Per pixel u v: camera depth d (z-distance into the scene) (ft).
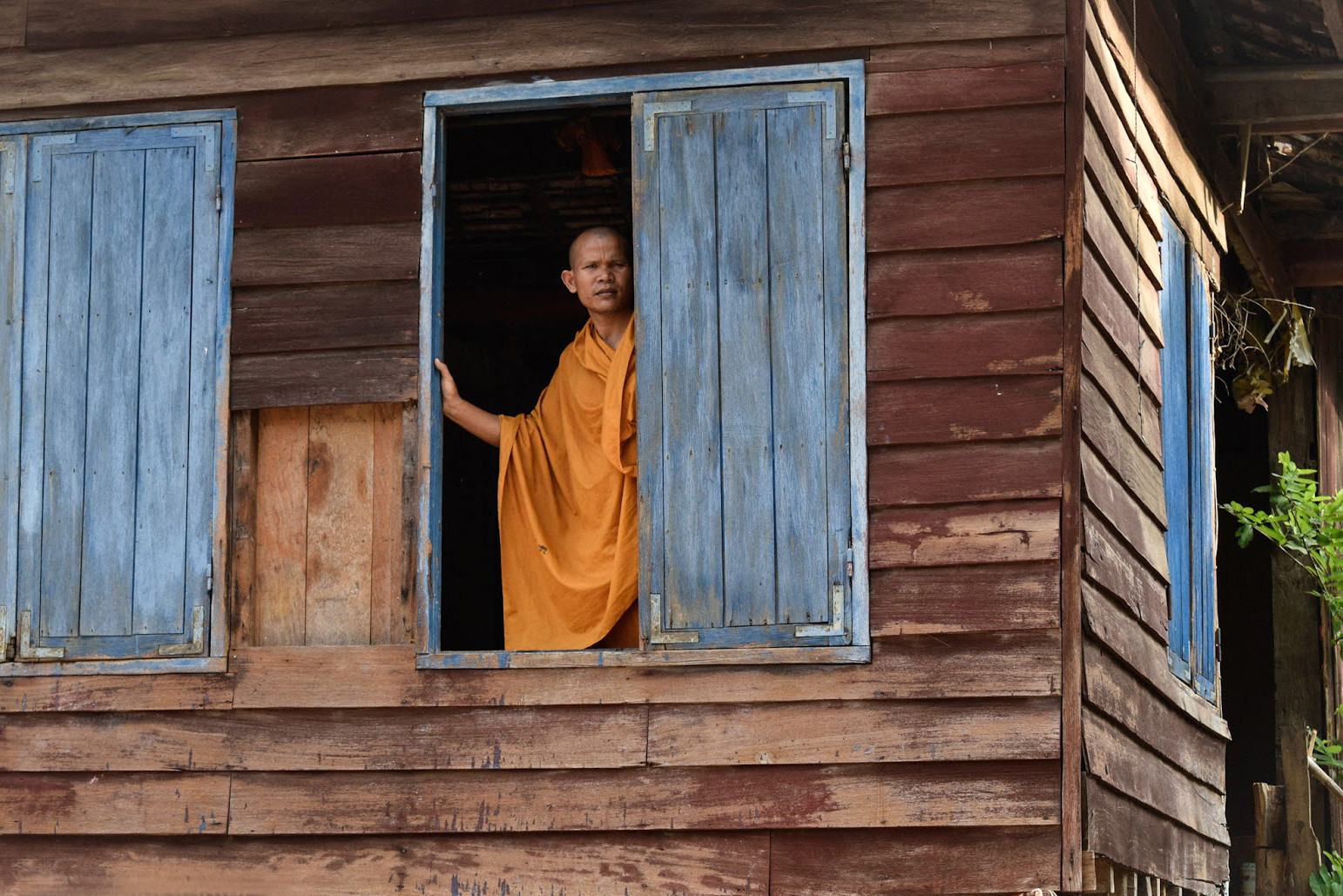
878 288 28.40
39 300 30.96
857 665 27.53
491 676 28.58
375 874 28.48
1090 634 27.73
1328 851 42.93
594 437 30.40
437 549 29.43
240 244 30.53
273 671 29.19
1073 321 27.78
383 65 30.55
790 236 28.81
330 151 30.53
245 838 29.04
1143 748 31.27
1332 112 38.93
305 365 30.04
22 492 30.48
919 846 27.04
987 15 28.84
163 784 29.22
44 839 29.53
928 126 28.68
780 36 29.27
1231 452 54.29
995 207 28.30
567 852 28.02
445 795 28.40
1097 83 30.27
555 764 28.09
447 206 39.24
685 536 28.35
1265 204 44.45
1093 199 29.55
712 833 27.66
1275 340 45.06
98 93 31.35
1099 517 28.94
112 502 30.22
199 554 29.86
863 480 27.96
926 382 28.07
